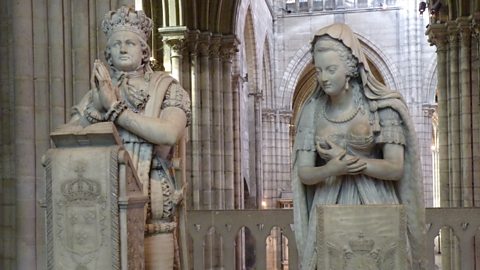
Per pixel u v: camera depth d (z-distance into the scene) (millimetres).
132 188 3408
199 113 15148
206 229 8148
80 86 6105
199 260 8164
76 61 6125
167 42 14477
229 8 15703
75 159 3320
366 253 3584
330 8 34688
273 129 33469
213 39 15500
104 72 3746
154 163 3895
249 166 28188
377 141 3693
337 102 3760
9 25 5875
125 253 3275
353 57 3643
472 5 12398
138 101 3871
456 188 12945
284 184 33719
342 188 3811
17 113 5766
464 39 12727
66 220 3324
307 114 3889
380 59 34500
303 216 3896
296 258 7742
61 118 5961
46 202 3371
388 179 3693
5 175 5816
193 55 14984
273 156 33094
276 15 34656
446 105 13477
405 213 3578
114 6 6367
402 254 3566
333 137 3736
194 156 14938
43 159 3379
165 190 3906
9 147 5840
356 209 3605
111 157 3270
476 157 12609
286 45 34656
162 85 3996
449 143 13328
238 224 8023
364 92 3729
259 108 28672
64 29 6055
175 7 14516
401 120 3709
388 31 34219
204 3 15078
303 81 39156
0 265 5754
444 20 13406
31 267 5656
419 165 3738
